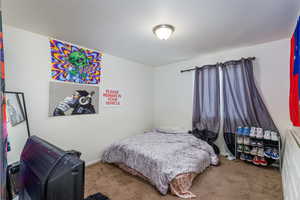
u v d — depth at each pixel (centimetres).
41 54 217
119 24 189
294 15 168
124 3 147
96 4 149
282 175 205
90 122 276
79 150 259
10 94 178
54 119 230
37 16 170
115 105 321
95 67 285
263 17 173
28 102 204
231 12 163
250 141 258
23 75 200
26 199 78
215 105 303
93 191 189
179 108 372
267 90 253
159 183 181
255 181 205
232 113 282
